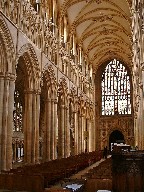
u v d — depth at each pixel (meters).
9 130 21.91
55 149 33.16
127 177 9.14
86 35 49.31
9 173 14.80
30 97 27.88
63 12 38.22
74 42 46.22
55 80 34.00
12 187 13.48
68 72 40.47
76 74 45.81
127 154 9.27
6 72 22.23
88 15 44.19
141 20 25.53
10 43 22.42
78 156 34.41
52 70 32.84
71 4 39.06
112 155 9.40
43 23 30.70
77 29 46.91
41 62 29.28
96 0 40.50
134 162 9.20
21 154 38.91
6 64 22.31
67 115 39.09
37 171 18.20
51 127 33.03
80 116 49.06
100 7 42.50
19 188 13.39
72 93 43.25
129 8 39.34
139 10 27.14
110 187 13.66
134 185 9.08
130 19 42.59
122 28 47.94
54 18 36.00
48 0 34.06
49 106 33.22
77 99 45.69
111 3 41.25
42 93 34.09
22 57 26.48
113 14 44.22
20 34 24.23
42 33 30.06
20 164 32.88
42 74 29.56
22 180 13.47
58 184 18.41
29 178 13.35
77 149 44.53
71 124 43.91
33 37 27.48
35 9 29.22
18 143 38.31
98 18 45.56
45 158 32.44
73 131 44.03
